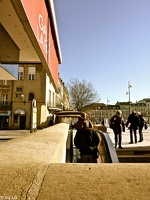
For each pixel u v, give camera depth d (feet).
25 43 26.89
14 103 140.87
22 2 14.94
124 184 4.43
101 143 20.51
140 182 4.49
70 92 148.87
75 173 4.95
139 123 38.96
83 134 18.54
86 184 4.44
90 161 17.87
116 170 5.11
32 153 7.08
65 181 4.56
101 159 20.08
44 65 28.68
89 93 148.15
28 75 142.51
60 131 18.71
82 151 18.26
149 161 28.12
